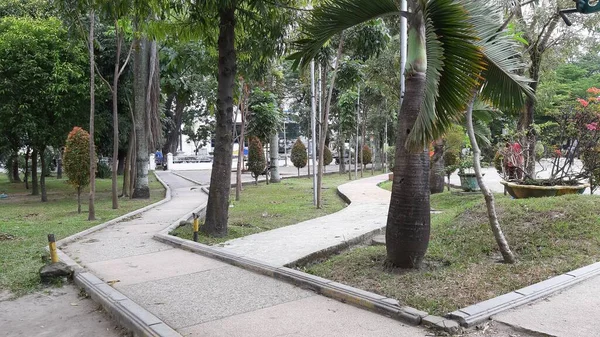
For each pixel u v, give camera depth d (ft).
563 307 14.12
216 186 29.71
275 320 14.65
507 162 38.58
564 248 19.89
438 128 16.01
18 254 25.61
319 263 22.88
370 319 14.39
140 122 57.67
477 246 21.31
